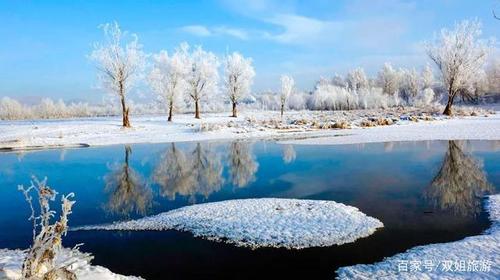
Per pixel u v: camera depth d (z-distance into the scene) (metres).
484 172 18.36
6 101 104.75
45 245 6.43
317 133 40.19
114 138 39.09
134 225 11.88
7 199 16.25
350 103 102.19
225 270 8.56
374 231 10.52
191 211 12.94
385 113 69.38
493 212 11.99
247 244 9.87
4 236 11.51
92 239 10.77
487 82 91.31
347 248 9.44
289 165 21.91
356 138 34.16
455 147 26.83
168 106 58.81
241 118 62.38
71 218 13.01
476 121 46.97
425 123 47.00
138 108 105.00
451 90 57.22
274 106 107.06
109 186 18.36
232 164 23.34
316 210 12.33
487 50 56.69
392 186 15.99
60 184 19.03
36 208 14.69
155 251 9.71
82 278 7.70
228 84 66.44
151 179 19.84
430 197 14.11
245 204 13.42
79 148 33.25
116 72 45.94
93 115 109.75
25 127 48.34
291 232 10.52
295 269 8.45
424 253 8.80
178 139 37.94
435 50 58.59
